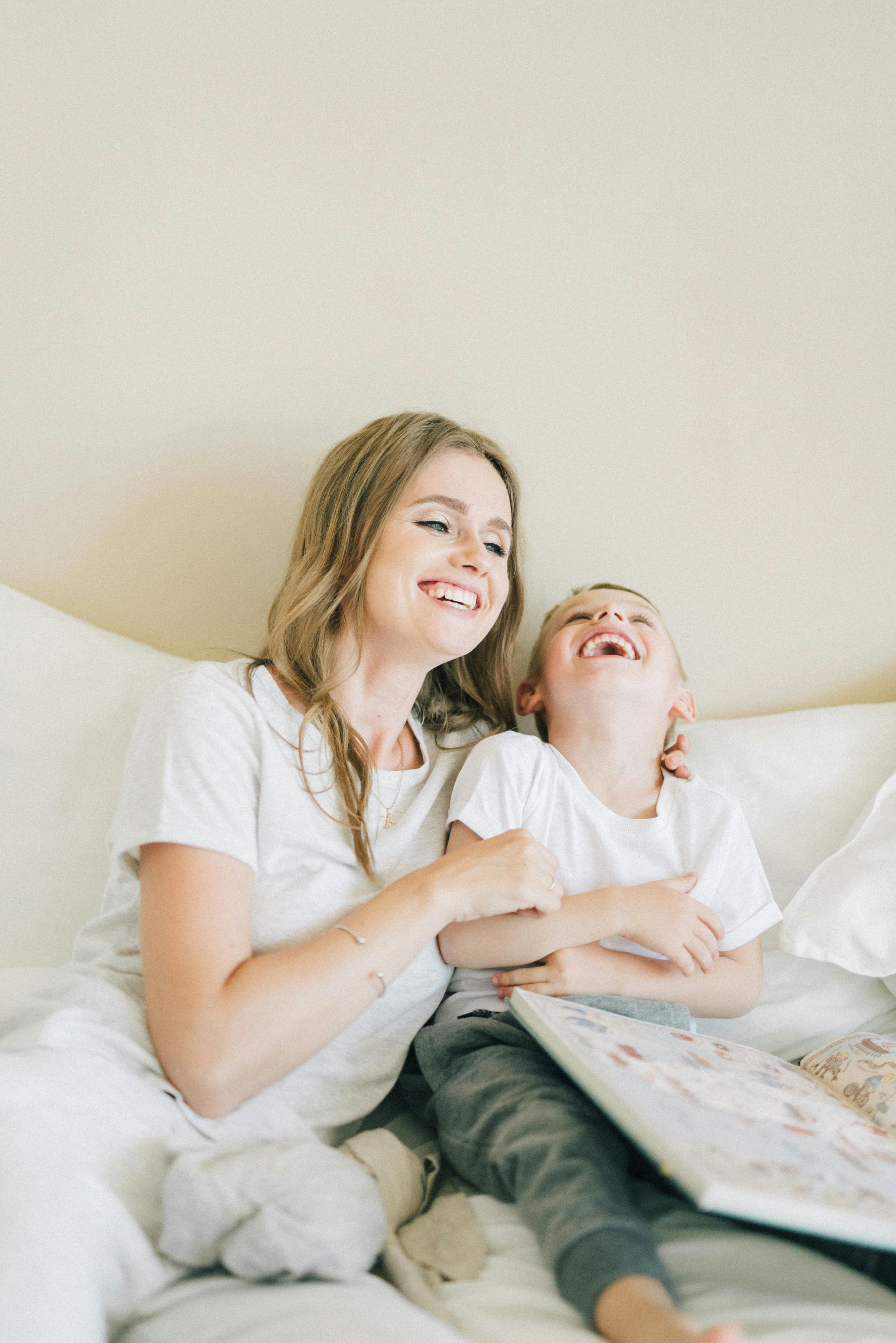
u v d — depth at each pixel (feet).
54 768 3.59
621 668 3.62
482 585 3.26
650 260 4.37
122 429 4.25
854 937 3.36
